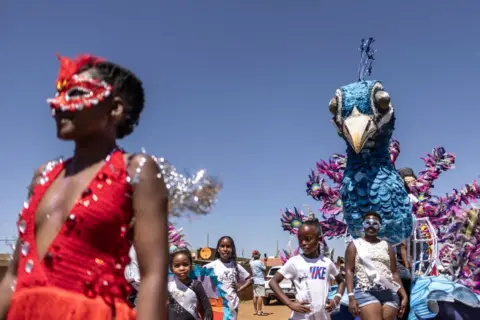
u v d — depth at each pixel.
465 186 6.71
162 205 1.82
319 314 5.80
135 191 1.80
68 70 1.93
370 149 6.48
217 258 8.04
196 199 1.92
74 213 1.75
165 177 1.91
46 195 1.88
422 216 6.83
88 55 1.98
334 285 6.43
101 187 1.78
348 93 6.50
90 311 1.69
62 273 1.71
